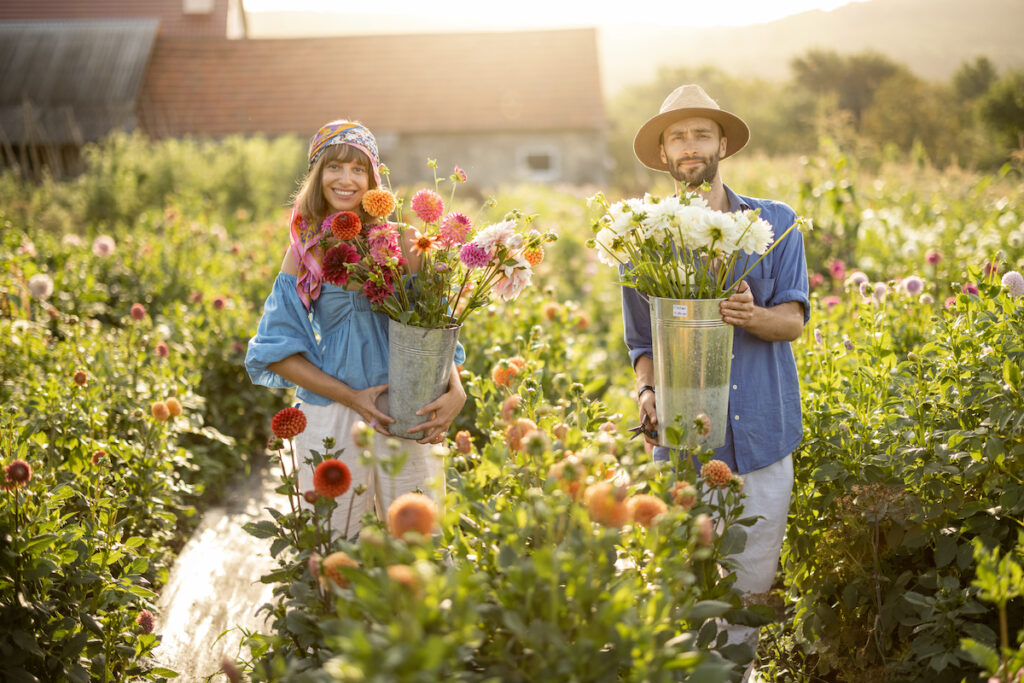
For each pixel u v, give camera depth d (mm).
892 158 11969
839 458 2707
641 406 2684
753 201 2676
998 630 2373
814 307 4082
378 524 1817
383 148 22953
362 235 2521
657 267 2285
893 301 4016
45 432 3381
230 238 9656
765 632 2945
